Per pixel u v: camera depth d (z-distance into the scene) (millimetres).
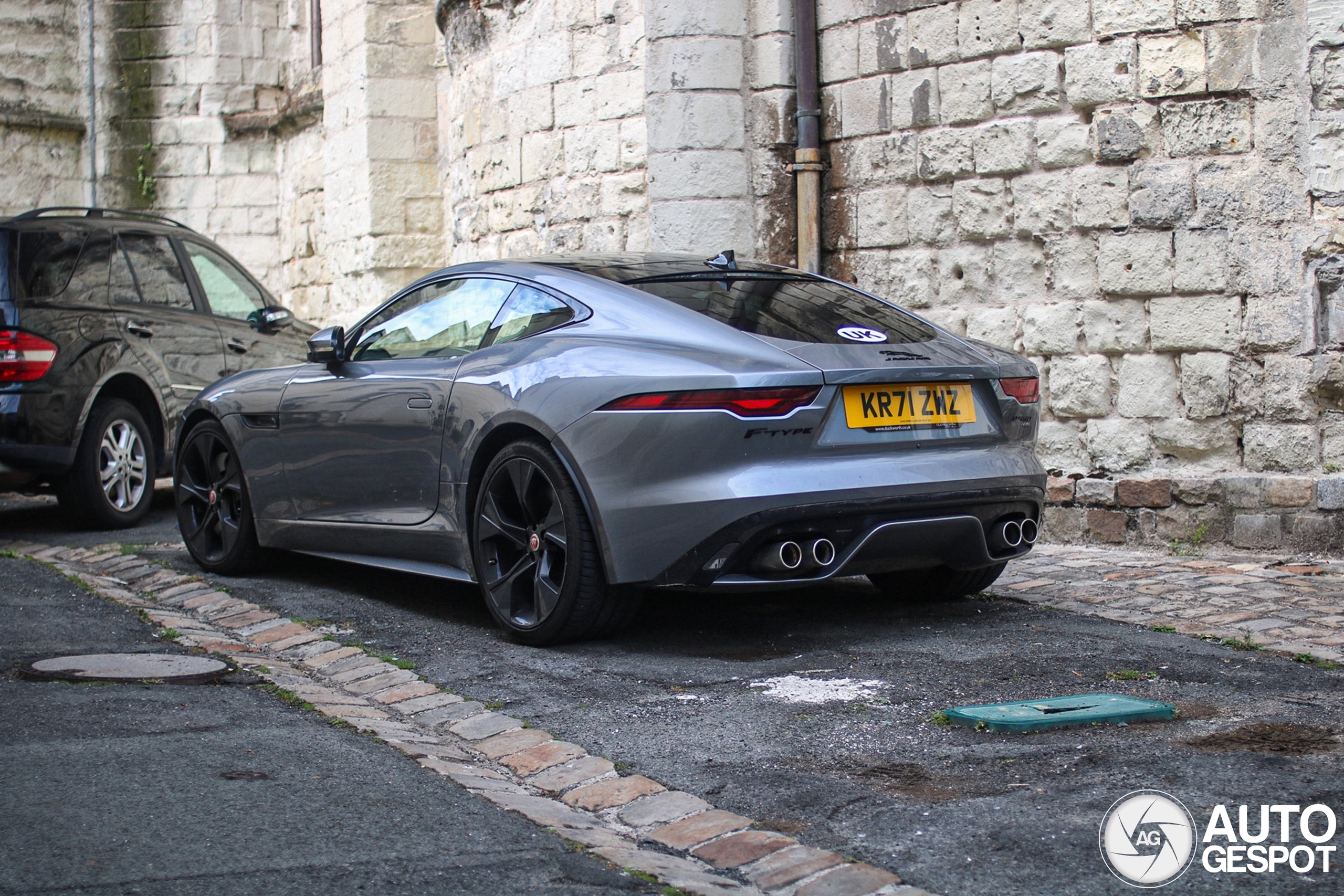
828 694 4301
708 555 4574
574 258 5641
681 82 8570
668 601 5875
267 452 6418
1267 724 3836
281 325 8977
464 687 4574
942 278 7906
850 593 6035
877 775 3516
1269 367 6820
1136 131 7105
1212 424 6980
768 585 4652
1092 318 7305
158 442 8945
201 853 2967
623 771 3627
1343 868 2836
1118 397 7250
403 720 4238
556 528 4906
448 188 12867
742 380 4512
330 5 14312
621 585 4840
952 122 7785
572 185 9773
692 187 8609
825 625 5352
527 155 10203
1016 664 4629
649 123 8719
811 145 8398
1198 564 6449
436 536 5512
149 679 4566
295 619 5695
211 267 9633
